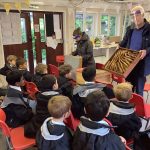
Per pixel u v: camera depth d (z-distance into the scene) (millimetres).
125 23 6984
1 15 4703
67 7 5746
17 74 2150
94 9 6570
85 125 1344
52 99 1568
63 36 5945
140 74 2773
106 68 2891
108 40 6734
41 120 1823
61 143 1451
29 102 2291
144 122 1961
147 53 2576
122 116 1696
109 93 2104
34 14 5297
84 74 2211
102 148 1275
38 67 3047
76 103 2064
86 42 3943
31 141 1853
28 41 5348
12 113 2066
